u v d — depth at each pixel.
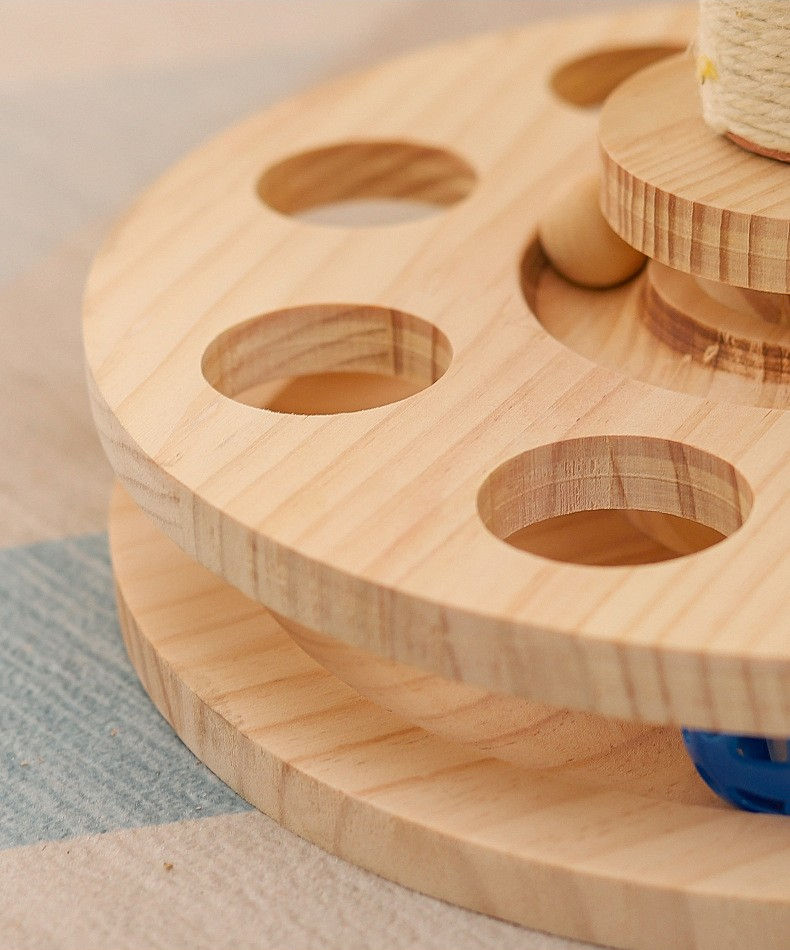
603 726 0.64
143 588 0.67
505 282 0.67
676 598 0.58
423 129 0.74
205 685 0.64
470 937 0.61
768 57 0.63
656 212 0.64
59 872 0.63
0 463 0.76
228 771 0.64
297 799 0.62
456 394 0.64
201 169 0.73
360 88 0.77
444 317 0.66
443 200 0.75
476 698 0.65
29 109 0.98
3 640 0.69
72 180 0.91
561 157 0.73
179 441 0.63
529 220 0.70
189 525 0.62
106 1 1.16
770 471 0.61
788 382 0.66
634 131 0.66
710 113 0.65
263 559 0.60
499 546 0.60
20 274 0.85
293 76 1.00
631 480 0.62
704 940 0.59
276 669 0.65
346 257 0.69
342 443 0.62
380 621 0.59
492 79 0.77
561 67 0.77
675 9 0.81
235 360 0.67
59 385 0.79
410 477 0.61
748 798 0.61
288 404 0.72
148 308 0.67
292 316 0.67
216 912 0.62
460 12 1.08
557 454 0.62
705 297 0.67
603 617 0.58
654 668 0.57
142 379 0.65
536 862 0.60
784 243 0.63
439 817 0.61
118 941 0.61
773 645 0.57
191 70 1.02
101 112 0.97
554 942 0.61
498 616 0.58
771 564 0.59
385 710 0.63
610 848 0.60
